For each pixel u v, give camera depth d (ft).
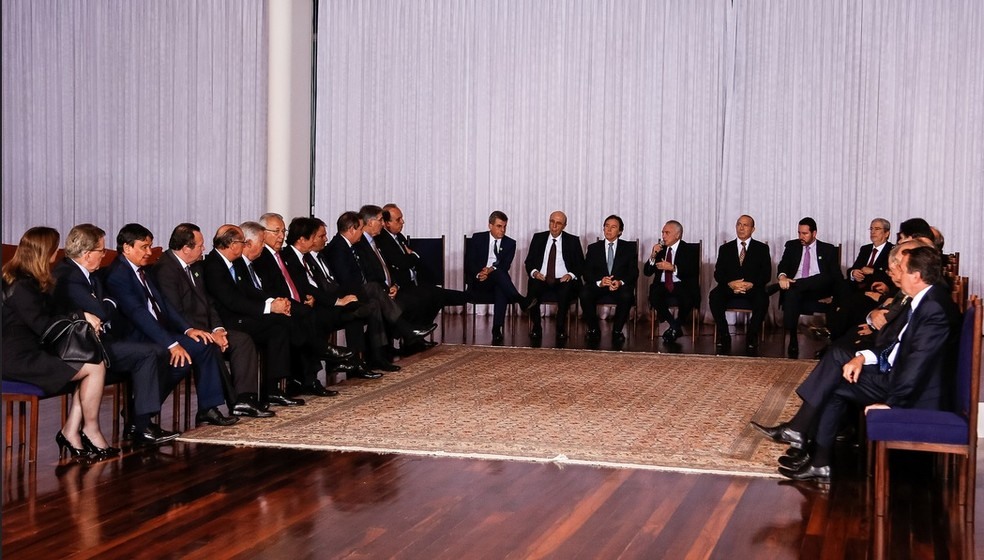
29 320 13.38
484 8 34.88
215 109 36.58
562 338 28.37
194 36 36.52
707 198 33.35
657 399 18.95
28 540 10.25
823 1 32.01
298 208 34.14
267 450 14.52
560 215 29.43
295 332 18.49
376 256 23.81
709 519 11.23
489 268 28.35
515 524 10.94
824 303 26.53
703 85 33.17
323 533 10.55
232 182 36.63
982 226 30.96
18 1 37.63
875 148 31.78
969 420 11.01
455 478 13.01
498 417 17.02
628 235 34.09
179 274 16.61
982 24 30.68
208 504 11.68
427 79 35.50
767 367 23.25
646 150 33.81
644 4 33.55
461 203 35.47
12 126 37.96
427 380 20.97
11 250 20.86
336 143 36.27
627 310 28.53
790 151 32.53
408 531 10.64
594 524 10.98
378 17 35.70
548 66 34.47
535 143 34.73
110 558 9.67
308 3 34.88
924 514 11.56
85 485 12.52
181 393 19.90
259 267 19.17
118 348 14.57
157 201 37.22
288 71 33.40
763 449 14.78
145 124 37.09
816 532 10.77
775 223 32.73
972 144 30.94
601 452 14.46
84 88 37.42
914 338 11.87
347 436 15.40
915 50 31.32
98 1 37.14
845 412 13.39
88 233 14.46
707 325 32.68
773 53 32.50
